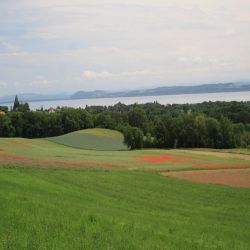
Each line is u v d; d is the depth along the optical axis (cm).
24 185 2769
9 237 1335
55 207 2044
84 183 3722
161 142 12319
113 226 1778
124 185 3922
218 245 1738
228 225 2453
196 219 2553
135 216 2267
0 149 7775
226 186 4434
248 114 16450
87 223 1759
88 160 6569
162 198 3431
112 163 6294
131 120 16862
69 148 10000
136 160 7012
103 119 16338
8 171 3609
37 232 1462
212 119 12056
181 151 9362
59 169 4478
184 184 4403
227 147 11806
